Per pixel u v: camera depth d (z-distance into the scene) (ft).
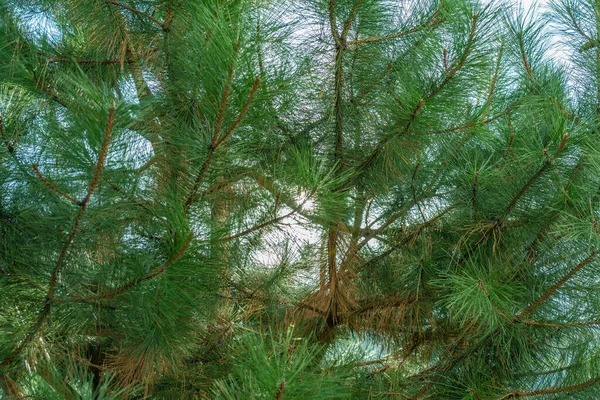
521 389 7.75
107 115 4.76
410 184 8.71
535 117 8.24
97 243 6.36
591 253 7.18
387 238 9.12
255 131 6.89
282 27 7.19
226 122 5.41
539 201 7.75
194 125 6.16
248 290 9.20
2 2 8.17
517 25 9.02
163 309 6.13
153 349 6.70
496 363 8.00
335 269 8.82
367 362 9.29
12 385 5.91
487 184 7.93
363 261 9.12
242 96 5.19
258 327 8.95
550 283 7.81
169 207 5.69
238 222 6.80
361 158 7.84
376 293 9.16
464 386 7.88
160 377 7.86
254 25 6.63
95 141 4.86
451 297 7.54
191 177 5.99
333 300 9.09
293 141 8.06
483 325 7.80
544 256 8.08
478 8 6.71
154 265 5.95
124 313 6.53
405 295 8.84
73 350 7.42
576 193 7.29
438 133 7.55
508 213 7.80
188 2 6.76
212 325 8.65
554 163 7.15
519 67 9.08
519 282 7.75
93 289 6.69
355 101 7.61
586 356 7.40
